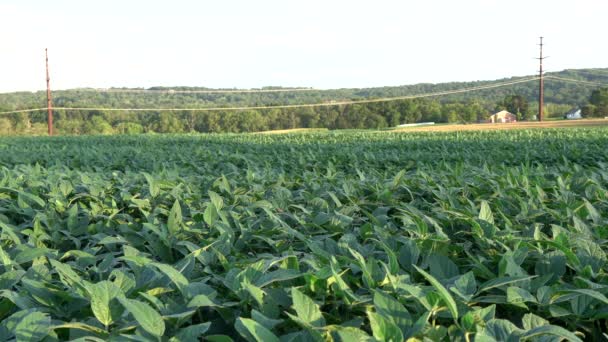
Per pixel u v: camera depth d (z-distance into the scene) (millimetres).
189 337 2168
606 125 62062
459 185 6594
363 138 33281
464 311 2475
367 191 6305
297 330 2559
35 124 116688
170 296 2812
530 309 2758
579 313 2613
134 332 2363
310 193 5875
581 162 13297
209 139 35312
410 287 2373
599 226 4012
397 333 2014
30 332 2117
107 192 6477
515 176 6961
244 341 2533
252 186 6578
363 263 2803
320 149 20250
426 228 3725
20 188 6363
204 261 3299
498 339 2121
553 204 5145
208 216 4227
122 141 34750
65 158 14828
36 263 3295
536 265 3148
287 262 3006
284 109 129375
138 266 2975
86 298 2641
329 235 4070
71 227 4570
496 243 3615
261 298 2480
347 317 2682
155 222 4477
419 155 14617
